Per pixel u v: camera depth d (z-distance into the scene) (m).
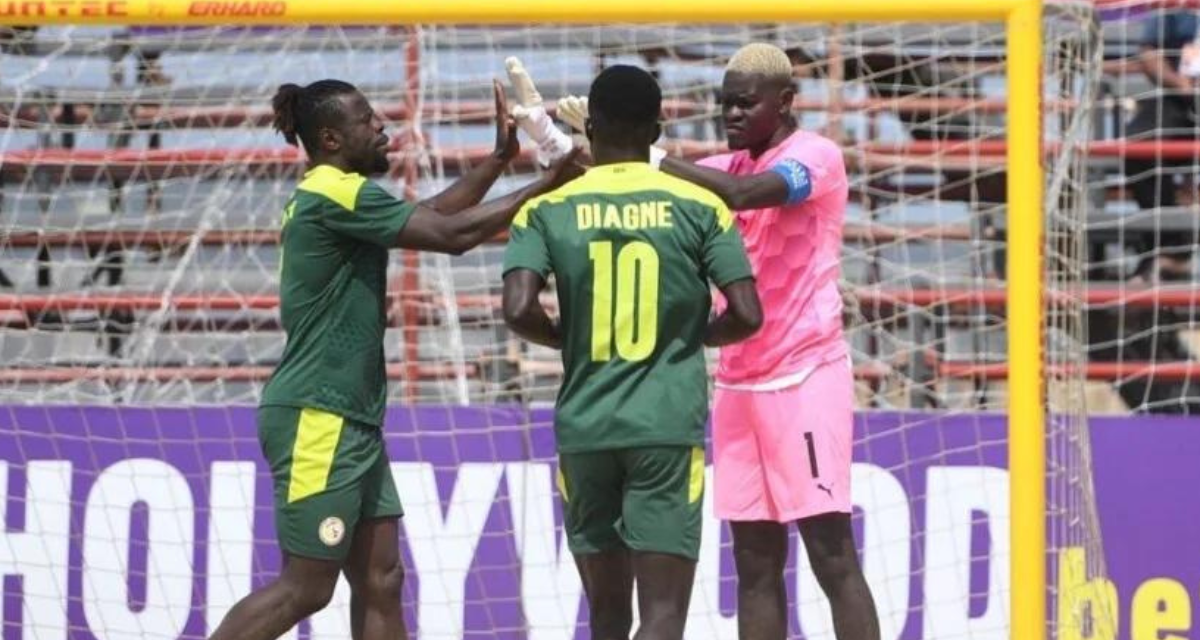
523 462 28.12
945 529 27.67
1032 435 21.69
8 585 28.52
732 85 22.34
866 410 28.05
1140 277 33.91
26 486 28.53
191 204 32.84
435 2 22.67
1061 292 23.84
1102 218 33.38
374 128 22.11
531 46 32.22
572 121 21.48
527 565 28.05
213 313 32.62
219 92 32.94
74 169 33.06
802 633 27.61
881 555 27.77
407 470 28.20
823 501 22.45
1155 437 27.59
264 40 31.33
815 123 32.69
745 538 23.17
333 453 21.36
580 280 20.17
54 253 32.91
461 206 21.53
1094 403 32.69
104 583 28.44
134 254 32.72
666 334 20.14
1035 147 21.67
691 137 33.06
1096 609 23.75
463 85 32.41
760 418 22.66
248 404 28.56
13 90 32.75
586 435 20.08
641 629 19.91
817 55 32.44
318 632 28.08
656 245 20.09
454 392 31.95
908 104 31.75
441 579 28.08
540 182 21.03
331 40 31.36
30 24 23.30
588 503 20.59
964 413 27.72
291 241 21.52
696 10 22.33
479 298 32.06
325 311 21.47
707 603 27.64
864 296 31.48
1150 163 33.75
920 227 33.59
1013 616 21.78
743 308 20.00
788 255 22.53
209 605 28.31
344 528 21.45
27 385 31.20
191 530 28.36
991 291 32.31
